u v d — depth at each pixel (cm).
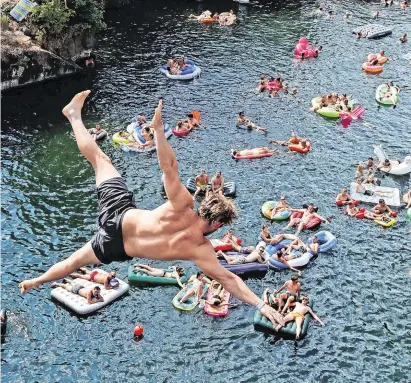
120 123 4166
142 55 5328
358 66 5100
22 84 4700
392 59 5259
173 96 4562
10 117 4266
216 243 2939
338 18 6216
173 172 612
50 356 2344
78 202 3319
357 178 3541
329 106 4288
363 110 4316
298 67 5050
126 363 2316
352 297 2662
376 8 6550
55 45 4891
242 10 6481
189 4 6706
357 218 3216
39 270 2786
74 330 2472
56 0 4819
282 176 3575
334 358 2341
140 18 6259
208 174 3591
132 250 633
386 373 2275
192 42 5619
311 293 2683
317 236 3031
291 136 4000
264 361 2320
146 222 628
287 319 2458
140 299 2645
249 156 3741
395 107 4428
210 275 632
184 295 2616
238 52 5369
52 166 3666
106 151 3800
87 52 5116
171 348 2381
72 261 646
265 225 3155
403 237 3077
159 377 2255
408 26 6031
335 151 3850
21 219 3155
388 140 3994
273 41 5616
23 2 4731
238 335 2441
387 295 2675
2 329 2445
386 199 3359
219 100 4484
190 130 4047
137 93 4619
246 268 2806
